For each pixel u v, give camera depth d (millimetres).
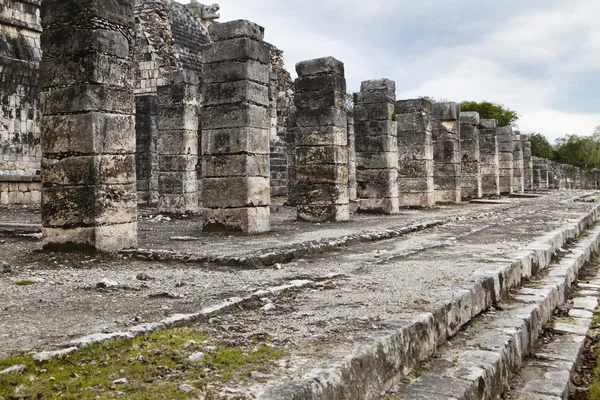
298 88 16125
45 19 9586
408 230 13211
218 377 3779
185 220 16219
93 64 9297
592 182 60281
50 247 9625
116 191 9625
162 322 4973
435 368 4996
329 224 14922
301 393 3469
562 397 5344
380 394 4352
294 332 4863
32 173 22328
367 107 19297
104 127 9438
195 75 17812
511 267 8203
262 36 13148
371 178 19297
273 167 29906
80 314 5410
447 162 24781
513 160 36562
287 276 7562
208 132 12875
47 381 3656
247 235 12148
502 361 5395
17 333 4688
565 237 13125
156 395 3469
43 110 9625
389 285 6914
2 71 21016
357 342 4496
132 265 8531
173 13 31828
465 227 14344
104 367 3953
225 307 5645
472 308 6559
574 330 7453
